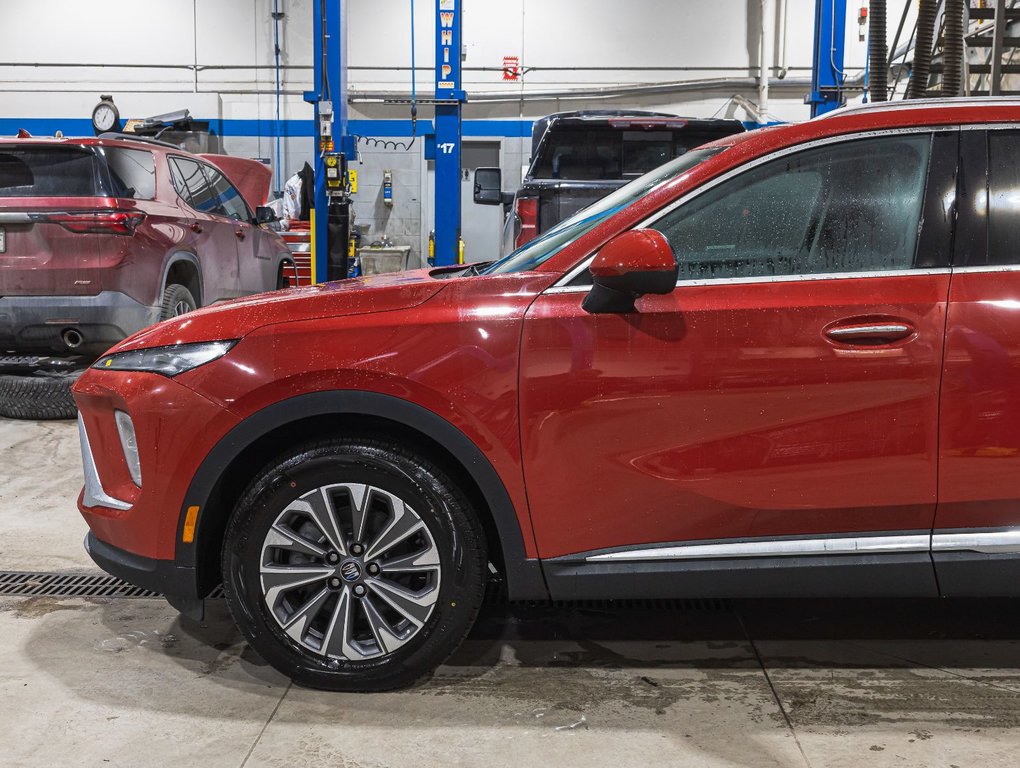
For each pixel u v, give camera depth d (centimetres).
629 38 1286
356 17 1298
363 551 222
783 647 256
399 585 223
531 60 1293
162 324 241
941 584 215
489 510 234
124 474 237
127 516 230
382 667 225
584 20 1284
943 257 215
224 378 220
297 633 225
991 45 680
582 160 623
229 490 235
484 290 221
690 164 238
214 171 709
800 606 284
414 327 216
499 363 213
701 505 214
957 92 480
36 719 218
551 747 204
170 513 225
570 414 213
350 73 1310
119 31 1309
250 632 225
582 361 212
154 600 295
